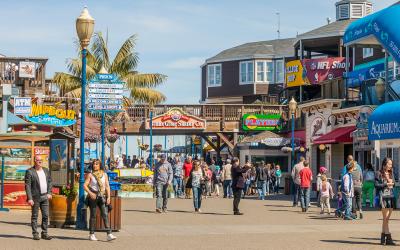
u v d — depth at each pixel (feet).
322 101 129.29
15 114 103.65
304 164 91.56
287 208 97.71
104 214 55.47
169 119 166.71
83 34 64.18
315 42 180.34
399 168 97.60
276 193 145.69
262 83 225.35
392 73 130.52
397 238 59.52
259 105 172.24
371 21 101.14
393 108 87.92
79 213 63.62
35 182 54.49
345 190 78.95
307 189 90.79
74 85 152.15
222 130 170.71
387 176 55.47
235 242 55.16
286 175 141.18
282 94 191.72
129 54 156.97
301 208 95.61
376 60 152.35
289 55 221.87
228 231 64.49
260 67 225.76
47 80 152.05
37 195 54.44
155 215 81.61
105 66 156.66
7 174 77.82
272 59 225.56
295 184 101.40
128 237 58.18
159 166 86.17
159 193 85.71
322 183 86.48
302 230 66.49
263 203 109.70
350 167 79.56
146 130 166.40
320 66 167.43
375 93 114.32
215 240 56.59
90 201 55.42
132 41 156.87
